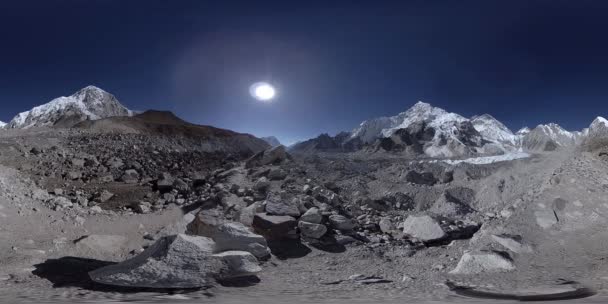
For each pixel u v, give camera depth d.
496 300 7.37
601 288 7.86
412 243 14.05
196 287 8.50
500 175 22.58
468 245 12.20
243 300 7.59
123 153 28.91
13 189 14.73
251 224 14.35
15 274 8.80
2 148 23.61
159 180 21.00
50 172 21.38
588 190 13.44
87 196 18.41
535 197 13.48
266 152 25.59
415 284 9.22
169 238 9.39
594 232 11.36
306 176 23.06
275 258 11.98
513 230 11.91
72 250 10.91
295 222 14.18
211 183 21.66
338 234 14.41
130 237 13.12
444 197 20.39
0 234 10.87
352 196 21.27
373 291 8.59
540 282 8.61
